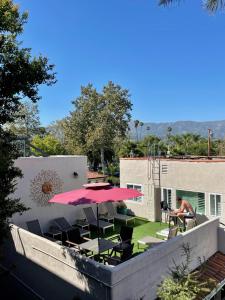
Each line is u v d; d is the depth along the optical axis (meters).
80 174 19.50
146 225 19.02
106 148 57.25
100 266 9.32
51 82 10.23
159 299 10.46
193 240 12.66
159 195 19.95
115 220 20.25
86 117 58.38
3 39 9.39
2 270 14.31
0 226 8.92
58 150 44.97
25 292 12.77
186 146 51.22
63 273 10.88
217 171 16.83
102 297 9.30
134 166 21.16
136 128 98.12
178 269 10.58
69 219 18.92
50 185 17.89
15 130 49.47
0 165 8.17
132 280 9.62
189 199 18.27
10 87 9.36
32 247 12.53
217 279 12.35
